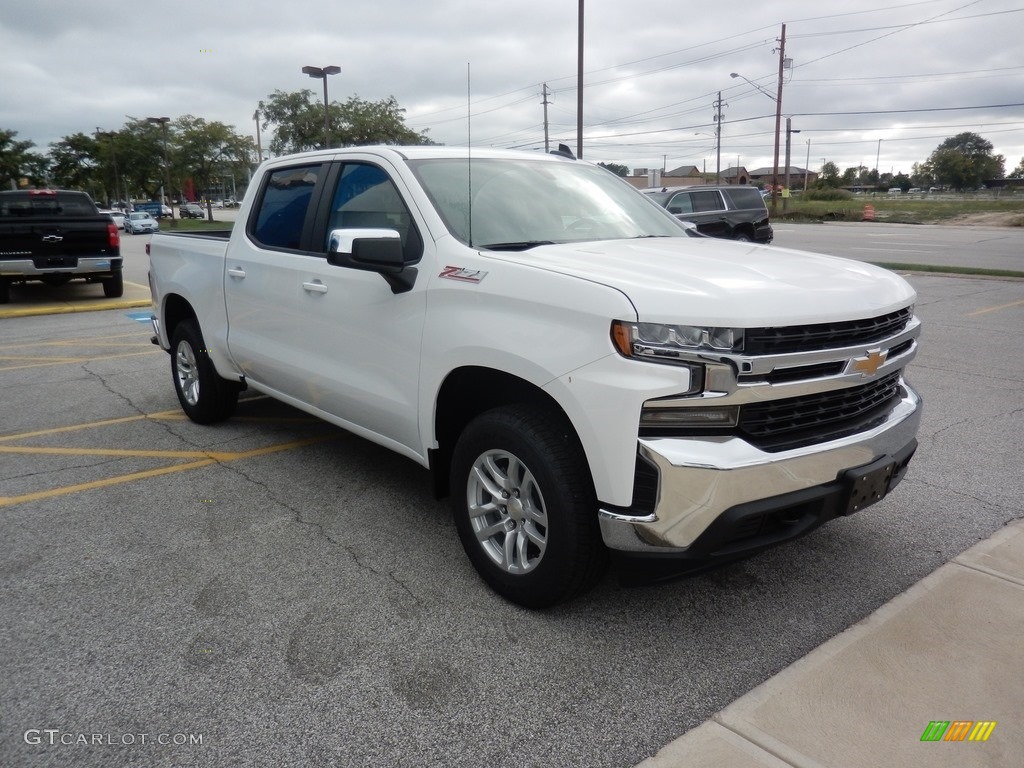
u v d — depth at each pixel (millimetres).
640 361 2664
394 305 3656
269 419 6094
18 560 3717
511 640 3070
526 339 2977
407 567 3662
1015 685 2734
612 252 3406
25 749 2467
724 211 18000
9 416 6203
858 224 40781
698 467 2637
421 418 3598
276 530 4059
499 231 3646
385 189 3938
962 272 15125
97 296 14281
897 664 2854
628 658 2961
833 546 3850
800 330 2775
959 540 3893
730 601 3365
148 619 3207
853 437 2980
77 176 70562
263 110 43469
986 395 6496
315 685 2793
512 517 3252
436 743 2512
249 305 4871
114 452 5301
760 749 2445
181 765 2410
